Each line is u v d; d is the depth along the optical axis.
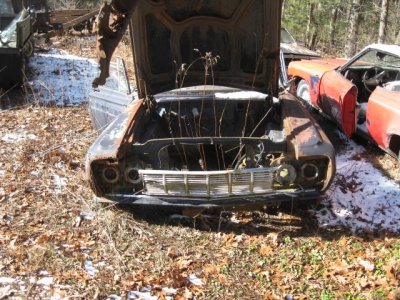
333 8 18.88
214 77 5.25
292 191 3.98
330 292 3.36
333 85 6.14
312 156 3.85
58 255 3.71
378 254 3.82
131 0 3.88
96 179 4.02
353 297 3.31
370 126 5.69
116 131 4.19
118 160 3.93
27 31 9.10
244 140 3.95
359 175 5.30
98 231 4.09
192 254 3.81
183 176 3.82
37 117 7.34
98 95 5.85
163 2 4.57
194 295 3.30
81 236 4.02
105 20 3.70
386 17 14.35
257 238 4.04
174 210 4.41
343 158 5.88
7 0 9.80
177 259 3.73
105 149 3.90
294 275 3.55
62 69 10.86
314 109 7.29
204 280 3.47
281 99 5.12
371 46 6.17
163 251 3.84
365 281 3.46
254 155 4.06
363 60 6.45
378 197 4.77
